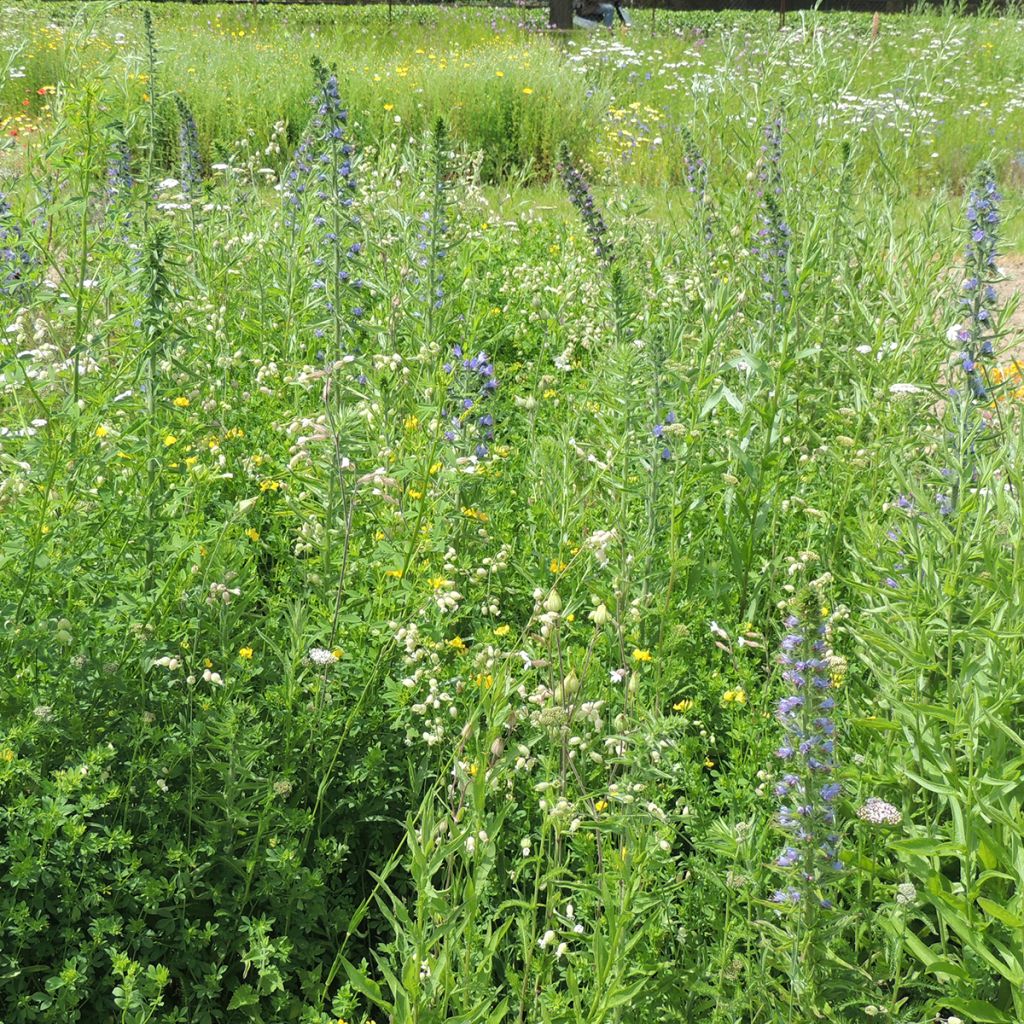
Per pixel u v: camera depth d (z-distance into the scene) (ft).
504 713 8.91
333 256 18.12
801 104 23.06
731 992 9.50
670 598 13.50
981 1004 8.93
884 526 13.84
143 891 9.80
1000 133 45.73
